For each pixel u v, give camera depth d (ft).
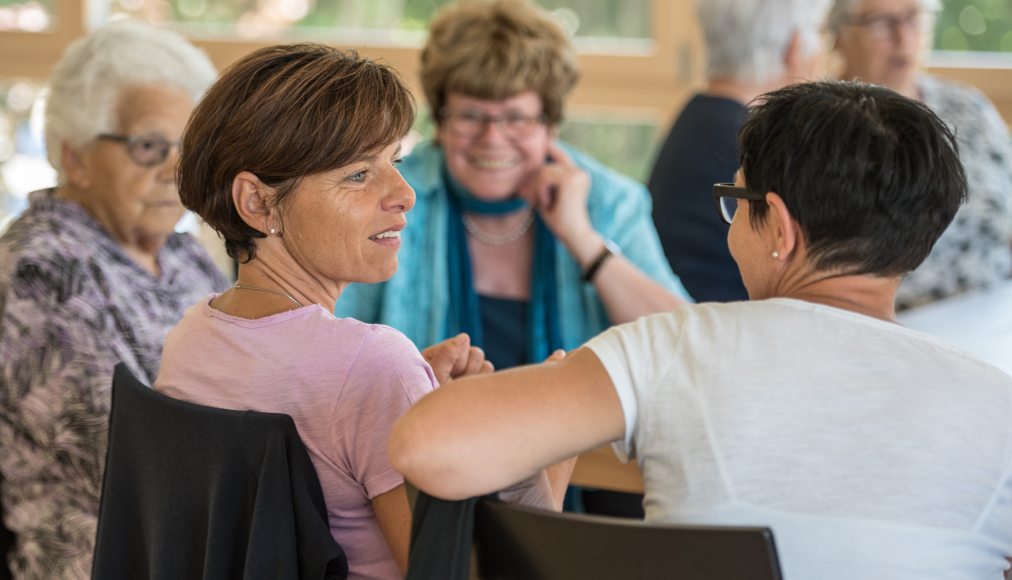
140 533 7.84
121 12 24.18
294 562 6.79
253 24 23.95
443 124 13.98
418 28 23.45
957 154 6.70
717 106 16.30
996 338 14.11
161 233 11.14
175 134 10.80
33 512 9.87
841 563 6.05
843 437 6.15
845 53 17.76
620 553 5.90
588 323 14.14
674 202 16.19
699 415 6.27
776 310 6.56
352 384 7.22
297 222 7.53
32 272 9.95
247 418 6.80
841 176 6.47
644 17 22.82
